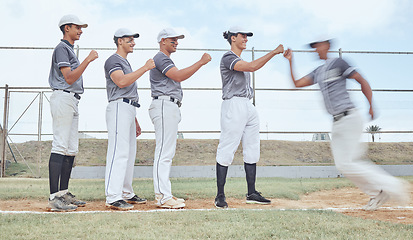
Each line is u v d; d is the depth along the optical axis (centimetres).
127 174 407
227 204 378
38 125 898
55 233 230
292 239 217
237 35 403
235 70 389
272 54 364
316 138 1075
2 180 731
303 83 377
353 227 251
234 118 386
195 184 627
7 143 953
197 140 1192
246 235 225
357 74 338
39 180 755
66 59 360
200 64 357
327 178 858
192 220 272
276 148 1166
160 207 366
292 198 473
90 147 1090
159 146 372
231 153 385
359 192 563
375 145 1262
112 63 366
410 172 942
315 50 372
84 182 719
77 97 375
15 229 239
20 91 898
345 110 332
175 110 374
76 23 374
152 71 382
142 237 217
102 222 264
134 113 381
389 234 232
